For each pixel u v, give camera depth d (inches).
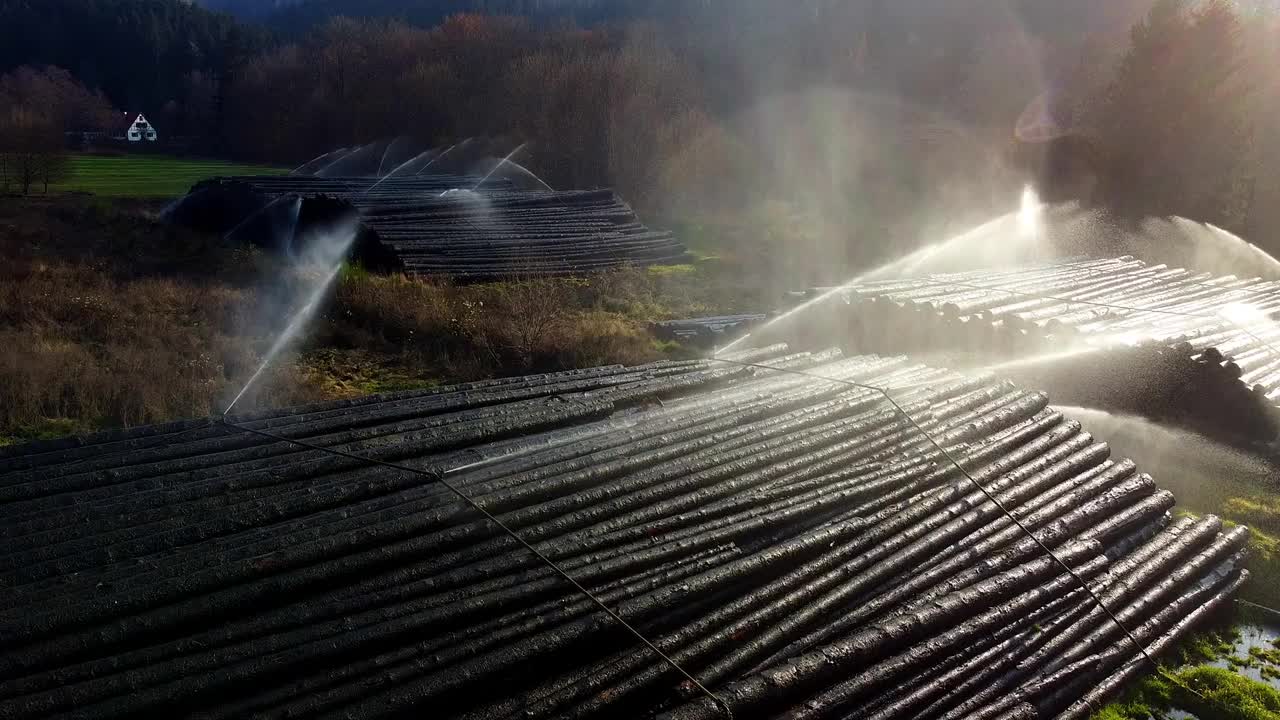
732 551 249.1
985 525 298.4
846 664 226.2
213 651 185.2
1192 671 279.9
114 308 578.9
